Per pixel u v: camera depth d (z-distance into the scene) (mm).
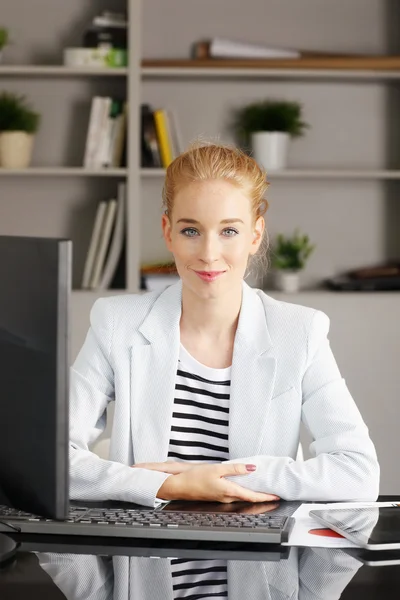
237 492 1696
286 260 4281
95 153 4195
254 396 1901
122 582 1247
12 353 1397
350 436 1846
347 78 4348
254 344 1918
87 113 4402
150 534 1461
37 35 4371
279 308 1990
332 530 1513
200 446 1928
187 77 4328
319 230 4461
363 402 4113
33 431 1374
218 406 1928
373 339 4117
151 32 4363
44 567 1309
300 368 1921
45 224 4430
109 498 1710
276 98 4414
